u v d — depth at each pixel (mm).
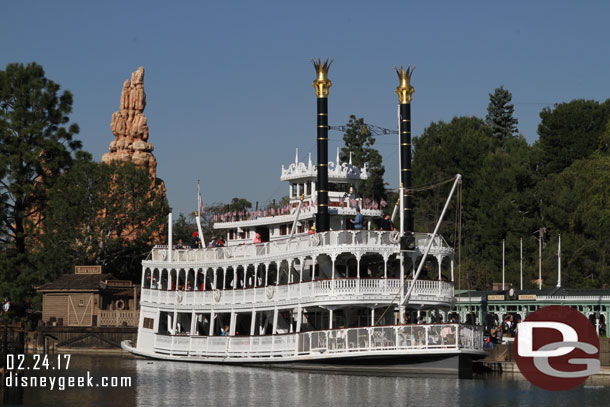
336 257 56000
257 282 65500
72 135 67562
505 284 90375
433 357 52469
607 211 75312
